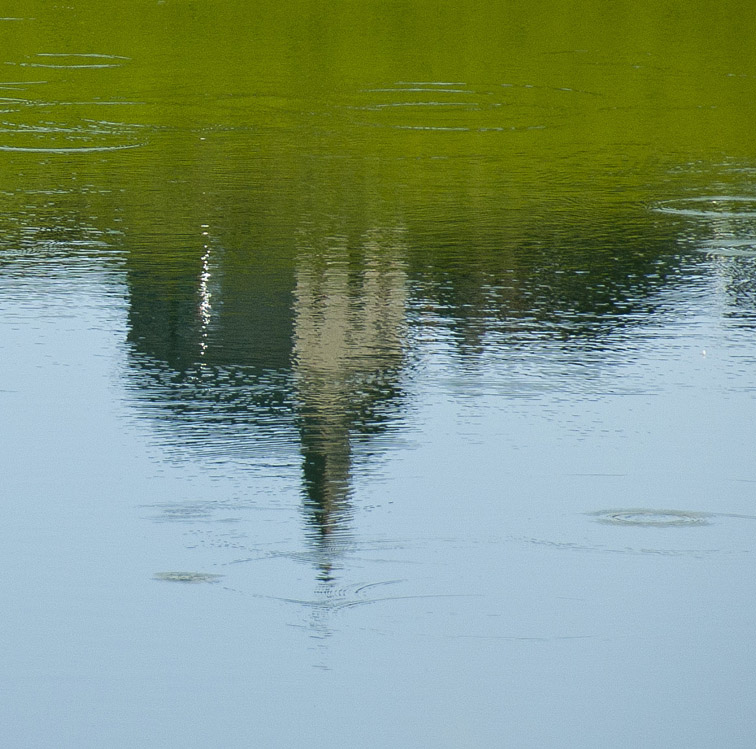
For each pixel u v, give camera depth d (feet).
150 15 360.48
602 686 69.41
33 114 256.52
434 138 243.60
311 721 66.39
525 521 87.97
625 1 385.91
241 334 129.49
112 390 112.98
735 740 65.26
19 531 85.66
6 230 172.96
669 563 82.48
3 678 69.56
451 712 67.15
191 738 64.90
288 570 81.05
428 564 82.07
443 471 96.32
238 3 376.07
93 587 78.69
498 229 176.86
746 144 241.96
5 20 350.64
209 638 73.51
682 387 114.52
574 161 225.97
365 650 72.59
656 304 141.38
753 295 144.56
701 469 96.84
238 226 177.58
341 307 139.44
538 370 119.34
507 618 75.87
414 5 376.48
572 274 153.48
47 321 132.77
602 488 93.56
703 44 336.90
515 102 275.80
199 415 107.24
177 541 84.64
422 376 117.80
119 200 192.65
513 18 362.33
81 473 95.30
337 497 90.94
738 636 74.13
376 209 188.85
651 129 254.06
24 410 107.86
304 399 111.34
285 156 226.38
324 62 309.63
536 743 64.85
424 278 151.84
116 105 266.36
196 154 226.99
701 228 177.99
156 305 138.92
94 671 70.28
